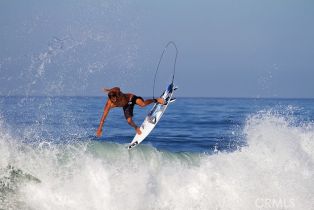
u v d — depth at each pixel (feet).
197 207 114.32
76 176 110.63
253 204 117.19
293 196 121.08
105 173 113.09
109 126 262.67
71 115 290.15
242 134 241.96
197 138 230.89
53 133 185.68
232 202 116.57
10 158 111.24
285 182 124.26
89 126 246.68
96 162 115.03
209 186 118.01
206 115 411.34
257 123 160.04
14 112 255.50
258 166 127.75
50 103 315.78
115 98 113.60
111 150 127.34
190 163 131.44
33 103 307.58
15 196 104.78
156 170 120.57
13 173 108.68
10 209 101.81
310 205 119.96
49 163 112.27
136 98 118.42
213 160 127.24
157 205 112.37
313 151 145.28
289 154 136.05
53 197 106.52
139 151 129.49
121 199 109.50
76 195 107.65
